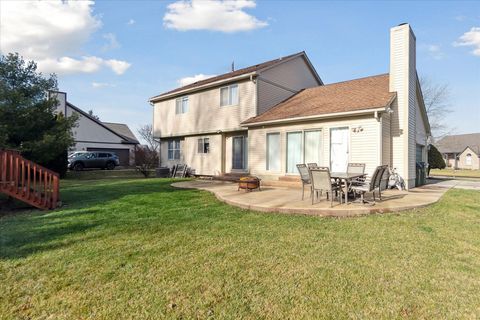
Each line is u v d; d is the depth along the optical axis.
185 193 9.78
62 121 12.05
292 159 11.99
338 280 3.22
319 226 5.45
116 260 3.79
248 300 2.81
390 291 2.98
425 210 6.73
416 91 12.68
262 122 12.52
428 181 16.06
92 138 30.91
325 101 12.25
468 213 6.48
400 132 10.51
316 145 11.17
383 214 6.38
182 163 18.64
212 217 6.21
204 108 16.58
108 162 25.73
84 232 5.09
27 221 6.02
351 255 3.96
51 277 3.32
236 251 4.12
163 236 4.84
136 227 5.39
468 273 3.40
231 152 15.62
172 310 2.65
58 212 6.90
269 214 6.49
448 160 51.50
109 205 7.65
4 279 3.27
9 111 10.39
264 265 3.63
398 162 10.53
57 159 16.67
